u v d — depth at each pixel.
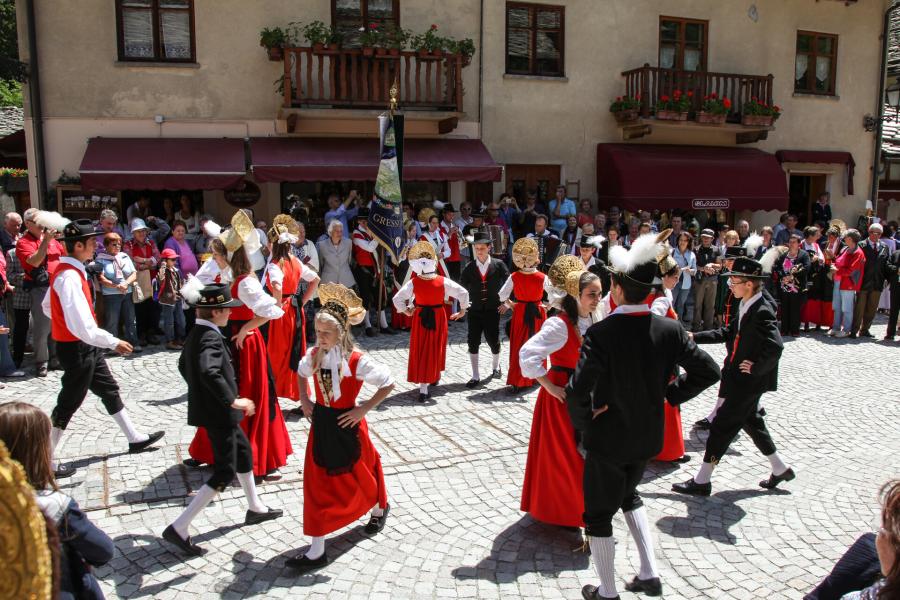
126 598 3.80
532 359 4.15
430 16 13.89
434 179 12.83
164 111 12.79
